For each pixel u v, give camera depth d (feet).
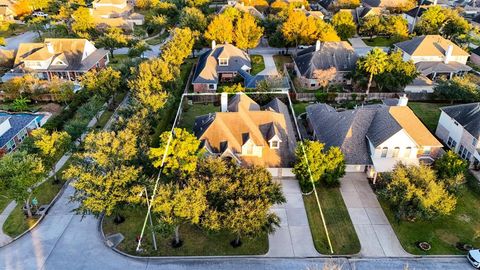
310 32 285.64
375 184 152.66
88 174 120.26
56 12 411.54
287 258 120.67
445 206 125.49
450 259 120.98
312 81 242.37
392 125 152.76
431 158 154.51
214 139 152.35
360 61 231.50
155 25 351.67
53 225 132.87
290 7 363.76
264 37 345.31
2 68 264.11
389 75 220.02
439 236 129.39
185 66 280.51
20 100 210.18
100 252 122.21
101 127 195.72
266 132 158.40
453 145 178.09
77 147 165.78
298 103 222.89
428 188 126.21
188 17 316.40
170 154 125.18
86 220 135.13
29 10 420.36
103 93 200.34
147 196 121.08
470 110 171.94
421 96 226.38
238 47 288.10
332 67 237.45
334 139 161.79
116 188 119.65
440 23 321.73
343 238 128.26
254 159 152.15
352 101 225.15
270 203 116.16
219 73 251.39
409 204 128.36
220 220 112.16
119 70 233.35
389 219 136.46
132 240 126.41
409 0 419.95
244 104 175.42
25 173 125.80
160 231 112.57
